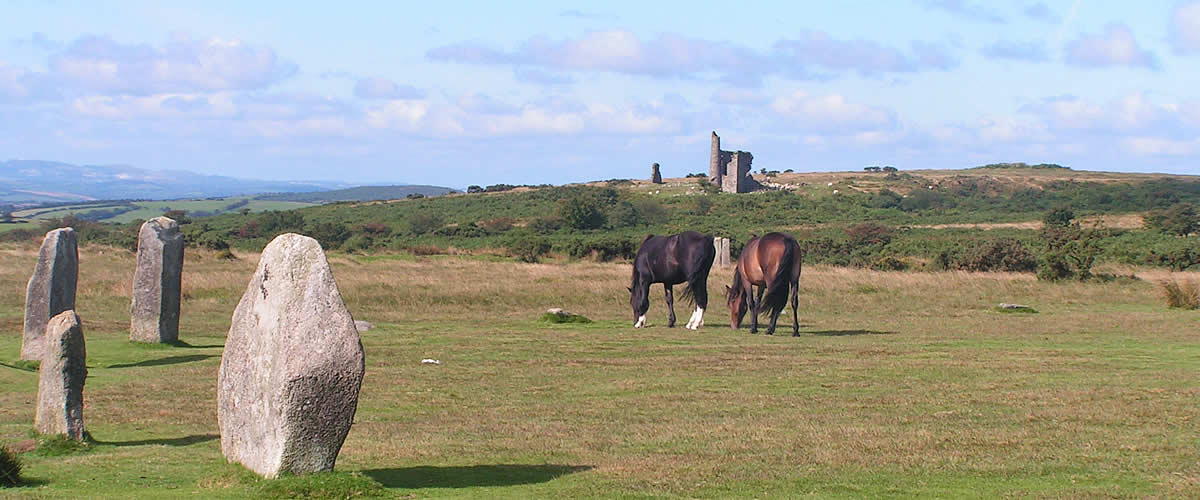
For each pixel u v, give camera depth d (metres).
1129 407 12.59
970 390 14.21
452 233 81.00
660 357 18.16
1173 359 17.56
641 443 10.78
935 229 84.88
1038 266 43.47
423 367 16.95
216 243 50.50
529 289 31.34
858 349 19.27
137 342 19.59
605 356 18.36
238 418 8.59
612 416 12.51
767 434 11.18
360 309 27.56
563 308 29.08
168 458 9.78
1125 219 91.75
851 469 9.39
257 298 8.42
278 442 8.08
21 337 20.75
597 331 23.09
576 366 17.02
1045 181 137.88
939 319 26.48
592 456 10.10
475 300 29.50
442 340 20.95
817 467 9.48
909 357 17.98
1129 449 10.16
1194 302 29.47
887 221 93.25
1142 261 50.97
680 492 8.48
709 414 12.61
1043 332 22.84
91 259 40.28
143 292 19.70
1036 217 97.00
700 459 9.91
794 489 8.59
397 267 39.31
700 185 115.56
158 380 15.70
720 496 8.34
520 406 13.29
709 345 20.06
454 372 16.36
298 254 8.26
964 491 8.51
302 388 8.02
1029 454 9.97
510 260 52.50
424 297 29.36
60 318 10.43
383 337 21.48
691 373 16.16
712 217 94.56
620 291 31.69
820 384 14.94
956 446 10.40
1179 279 38.25
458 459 9.91
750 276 22.94
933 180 137.12
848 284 34.25
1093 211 102.56
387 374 16.16
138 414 12.77
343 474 8.20
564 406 13.25
